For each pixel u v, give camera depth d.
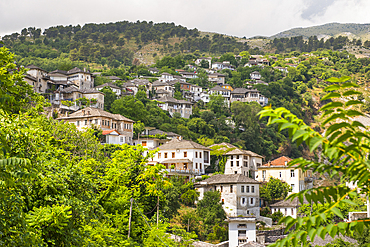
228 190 75.50
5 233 14.27
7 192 14.62
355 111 6.32
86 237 22.81
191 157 90.06
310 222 6.81
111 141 90.25
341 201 6.74
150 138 107.00
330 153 6.29
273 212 81.19
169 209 62.22
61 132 50.22
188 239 45.00
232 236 59.97
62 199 20.22
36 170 17.69
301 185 89.75
